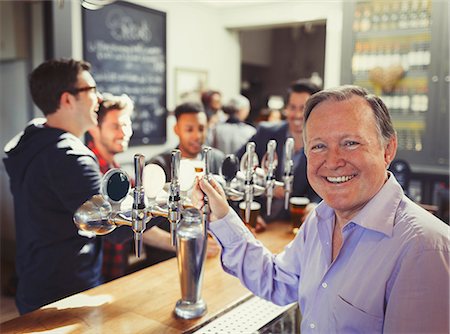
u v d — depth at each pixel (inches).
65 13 144.3
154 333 43.9
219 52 213.5
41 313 47.9
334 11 177.2
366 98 39.1
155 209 45.2
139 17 172.1
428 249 35.2
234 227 51.1
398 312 35.5
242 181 54.9
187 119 93.0
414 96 147.3
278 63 310.0
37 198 61.7
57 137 62.1
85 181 59.2
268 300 52.1
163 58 184.2
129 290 53.7
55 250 61.9
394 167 124.1
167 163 85.7
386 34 148.2
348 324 39.4
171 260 64.2
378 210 38.9
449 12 125.7
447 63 139.9
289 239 70.5
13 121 161.9
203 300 50.3
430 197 139.6
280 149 87.8
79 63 66.4
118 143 86.2
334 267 41.3
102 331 43.9
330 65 180.4
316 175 40.1
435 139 144.4
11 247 164.7
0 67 163.2
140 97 175.8
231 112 154.6
